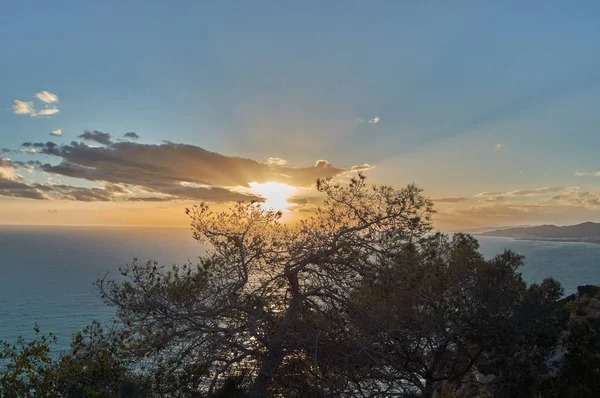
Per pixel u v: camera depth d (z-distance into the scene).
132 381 10.57
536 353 14.88
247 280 12.43
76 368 10.04
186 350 11.11
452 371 14.72
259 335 11.55
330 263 12.50
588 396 12.88
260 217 13.04
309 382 11.87
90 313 76.81
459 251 15.15
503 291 14.12
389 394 11.56
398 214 12.20
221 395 10.64
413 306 13.20
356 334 11.74
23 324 69.94
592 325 14.06
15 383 9.67
